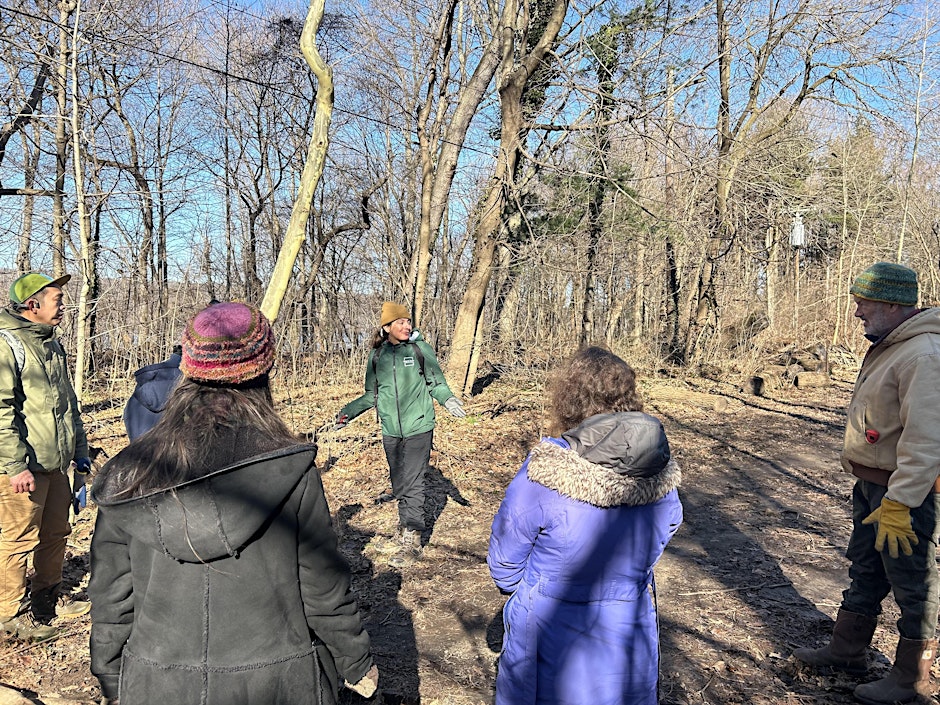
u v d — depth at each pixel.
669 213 14.34
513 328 14.78
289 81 18.28
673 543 5.43
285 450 1.54
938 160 19.36
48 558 3.83
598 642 2.00
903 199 19.28
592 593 2.02
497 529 2.10
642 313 20.48
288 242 5.25
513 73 11.85
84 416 10.61
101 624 1.61
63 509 3.86
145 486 1.48
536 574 2.07
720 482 7.49
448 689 3.30
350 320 13.35
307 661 1.60
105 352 13.03
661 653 3.62
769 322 18.80
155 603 1.53
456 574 4.71
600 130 11.94
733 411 12.43
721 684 3.30
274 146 20.08
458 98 13.62
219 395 1.60
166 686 1.50
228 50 18.84
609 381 2.13
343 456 8.02
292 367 11.59
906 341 2.91
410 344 4.96
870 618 3.26
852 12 14.85
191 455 1.49
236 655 1.51
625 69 11.48
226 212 19.62
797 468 8.20
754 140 15.35
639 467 1.96
